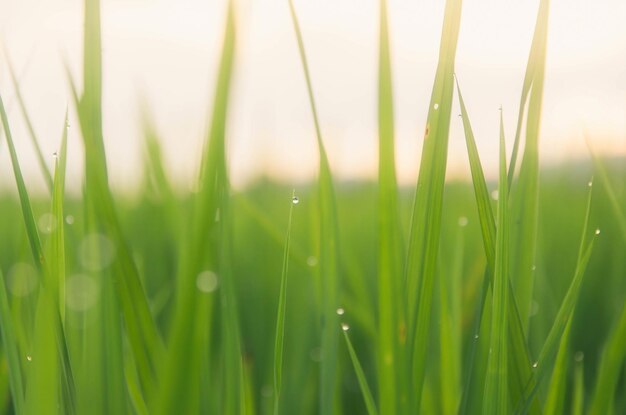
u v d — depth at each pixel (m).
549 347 0.43
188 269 0.34
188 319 0.34
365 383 0.45
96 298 0.42
